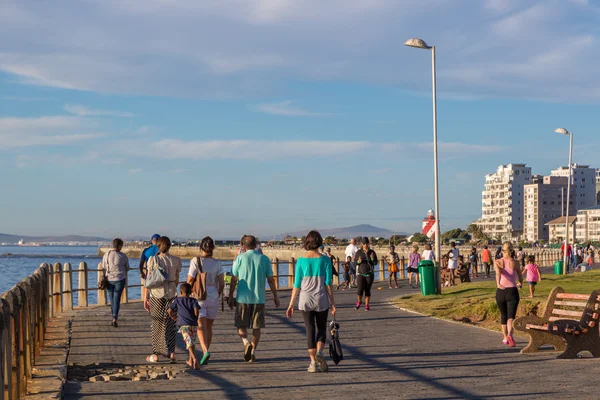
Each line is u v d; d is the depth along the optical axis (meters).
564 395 8.88
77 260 194.12
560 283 29.56
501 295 13.88
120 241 16.77
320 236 11.11
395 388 9.43
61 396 8.81
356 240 34.34
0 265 147.25
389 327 16.92
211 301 11.34
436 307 21.02
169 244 12.17
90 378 10.47
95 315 19.08
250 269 11.77
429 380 10.05
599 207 189.88
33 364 10.88
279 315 19.66
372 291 31.62
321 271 10.96
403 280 42.84
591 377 10.26
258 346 13.66
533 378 10.18
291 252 157.00
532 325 12.77
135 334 15.20
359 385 9.67
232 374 10.59
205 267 11.42
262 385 9.68
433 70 27.20
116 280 16.53
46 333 15.12
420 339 14.72
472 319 19.09
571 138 53.38
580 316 12.48
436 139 27.19
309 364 11.54
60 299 19.81
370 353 12.79
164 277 11.75
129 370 11.05
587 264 54.00
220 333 15.66
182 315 11.08
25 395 8.71
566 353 12.20
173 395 8.99
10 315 7.45
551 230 198.62
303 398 8.78
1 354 6.81
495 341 14.41
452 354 12.66
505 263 13.92
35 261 181.38
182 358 12.19
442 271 35.62
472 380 10.02
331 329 11.11
